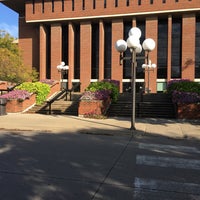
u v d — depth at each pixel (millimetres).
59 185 5445
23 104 21969
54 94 27906
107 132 12008
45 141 10078
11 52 40469
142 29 42656
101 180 5777
